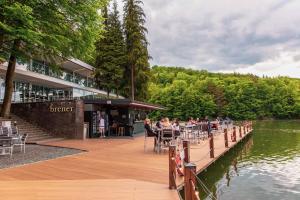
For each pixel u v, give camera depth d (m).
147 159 14.20
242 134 34.06
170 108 84.81
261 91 99.06
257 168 16.45
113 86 44.00
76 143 21.75
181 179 10.09
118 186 9.05
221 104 89.19
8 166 12.33
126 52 44.09
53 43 20.06
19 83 33.72
